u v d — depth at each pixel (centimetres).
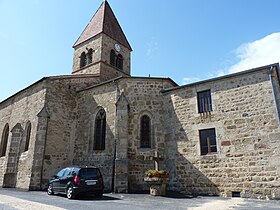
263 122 1098
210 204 861
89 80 1853
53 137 1528
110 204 824
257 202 923
